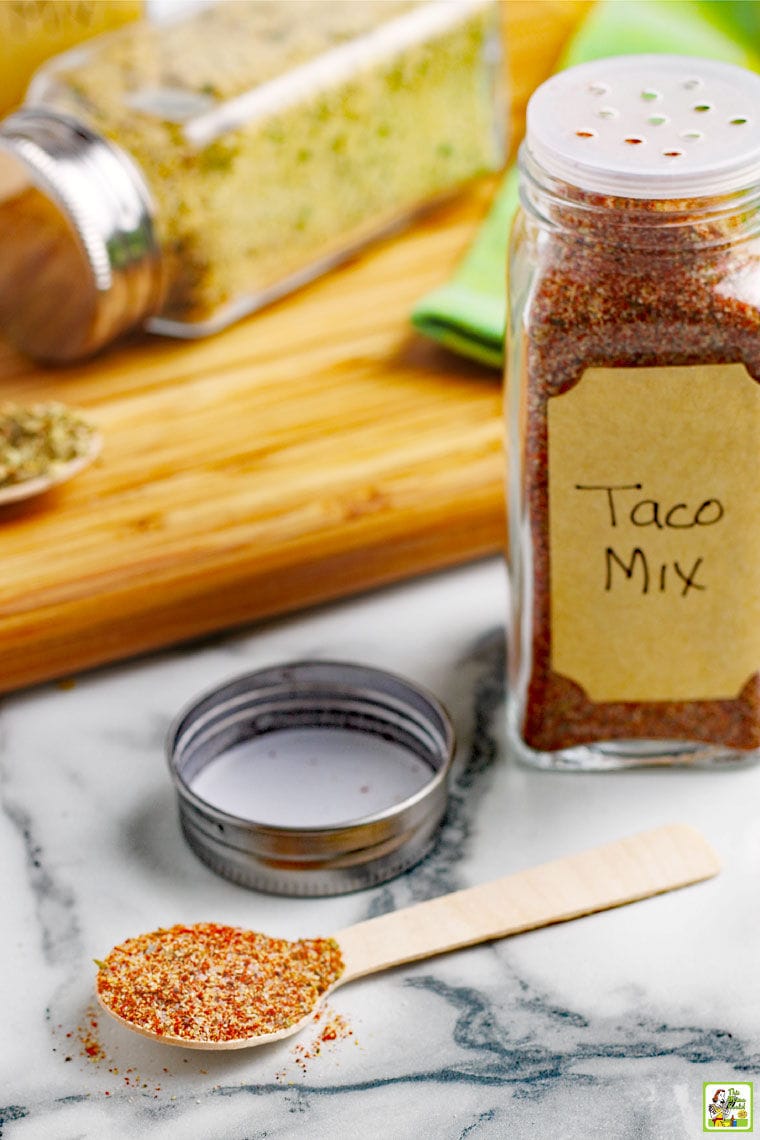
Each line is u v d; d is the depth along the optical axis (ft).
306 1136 1.22
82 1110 1.24
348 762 1.41
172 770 1.35
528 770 1.43
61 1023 1.28
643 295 1.29
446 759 1.36
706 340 1.30
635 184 1.27
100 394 1.73
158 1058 1.26
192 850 1.37
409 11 1.82
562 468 1.34
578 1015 1.27
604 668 1.39
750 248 1.30
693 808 1.39
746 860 1.35
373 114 1.80
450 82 1.86
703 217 1.28
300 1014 1.26
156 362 1.77
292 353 1.77
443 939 1.30
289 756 1.42
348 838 1.32
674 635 1.38
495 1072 1.25
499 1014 1.28
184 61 1.74
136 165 1.70
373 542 1.55
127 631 1.51
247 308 1.82
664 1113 1.23
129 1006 1.26
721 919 1.32
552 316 1.31
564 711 1.40
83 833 1.39
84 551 1.54
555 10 2.02
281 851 1.32
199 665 1.51
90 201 1.67
